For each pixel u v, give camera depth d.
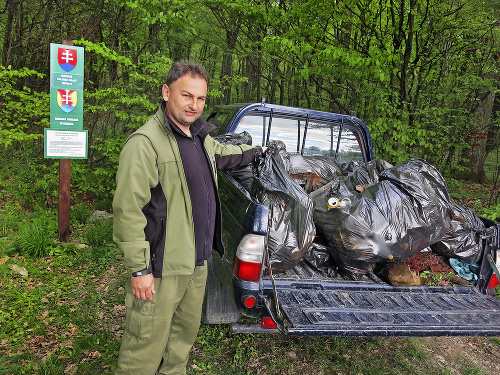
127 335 2.09
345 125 4.23
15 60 8.27
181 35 10.42
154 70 6.09
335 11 6.78
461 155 8.39
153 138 1.94
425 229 2.77
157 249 2.00
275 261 2.58
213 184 2.23
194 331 2.34
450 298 2.87
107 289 3.88
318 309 2.46
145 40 8.17
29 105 6.02
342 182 3.03
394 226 2.71
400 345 3.37
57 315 3.34
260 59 10.34
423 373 2.99
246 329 2.75
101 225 5.27
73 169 6.16
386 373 2.94
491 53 7.86
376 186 2.85
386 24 6.84
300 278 2.72
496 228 3.08
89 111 6.38
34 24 7.89
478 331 2.49
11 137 5.80
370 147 4.31
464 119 7.12
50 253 4.46
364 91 6.71
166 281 2.03
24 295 3.58
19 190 6.41
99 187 6.45
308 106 9.12
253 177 2.89
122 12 7.70
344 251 2.75
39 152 7.37
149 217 2.00
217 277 2.84
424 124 6.27
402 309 2.62
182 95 1.96
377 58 5.84
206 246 2.18
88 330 3.16
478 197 8.53
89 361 2.78
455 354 3.33
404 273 2.88
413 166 3.02
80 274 4.16
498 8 6.17
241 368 2.85
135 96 6.03
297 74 8.31
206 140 2.34
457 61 7.80
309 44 6.84
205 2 8.41
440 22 6.62
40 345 2.94
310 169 3.35
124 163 1.90
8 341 2.94
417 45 6.71
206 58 12.63
